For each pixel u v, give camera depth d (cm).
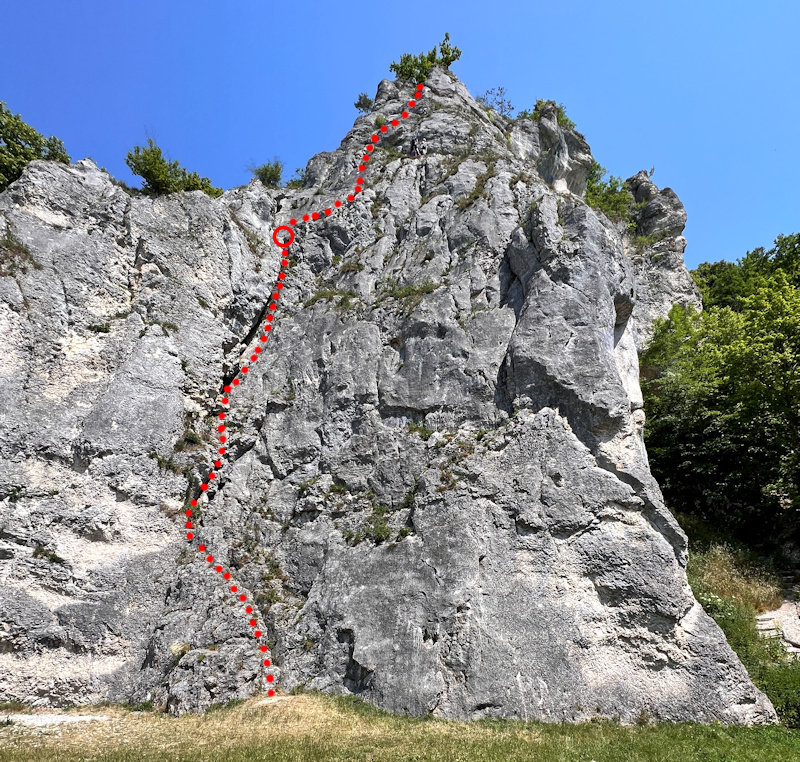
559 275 1588
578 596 1266
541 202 1728
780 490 1797
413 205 2156
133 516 1474
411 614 1278
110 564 1398
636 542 1301
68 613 1315
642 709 1149
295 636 1366
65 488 1423
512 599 1259
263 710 1180
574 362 1475
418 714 1156
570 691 1162
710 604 1468
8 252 1530
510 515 1360
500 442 1450
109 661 1320
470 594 1263
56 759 952
